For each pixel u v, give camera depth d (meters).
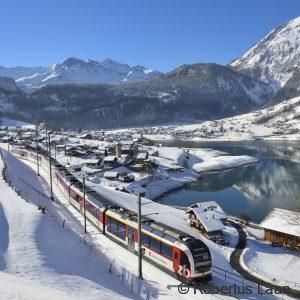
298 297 38.47
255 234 64.56
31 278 32.06
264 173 152.50
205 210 66.31
